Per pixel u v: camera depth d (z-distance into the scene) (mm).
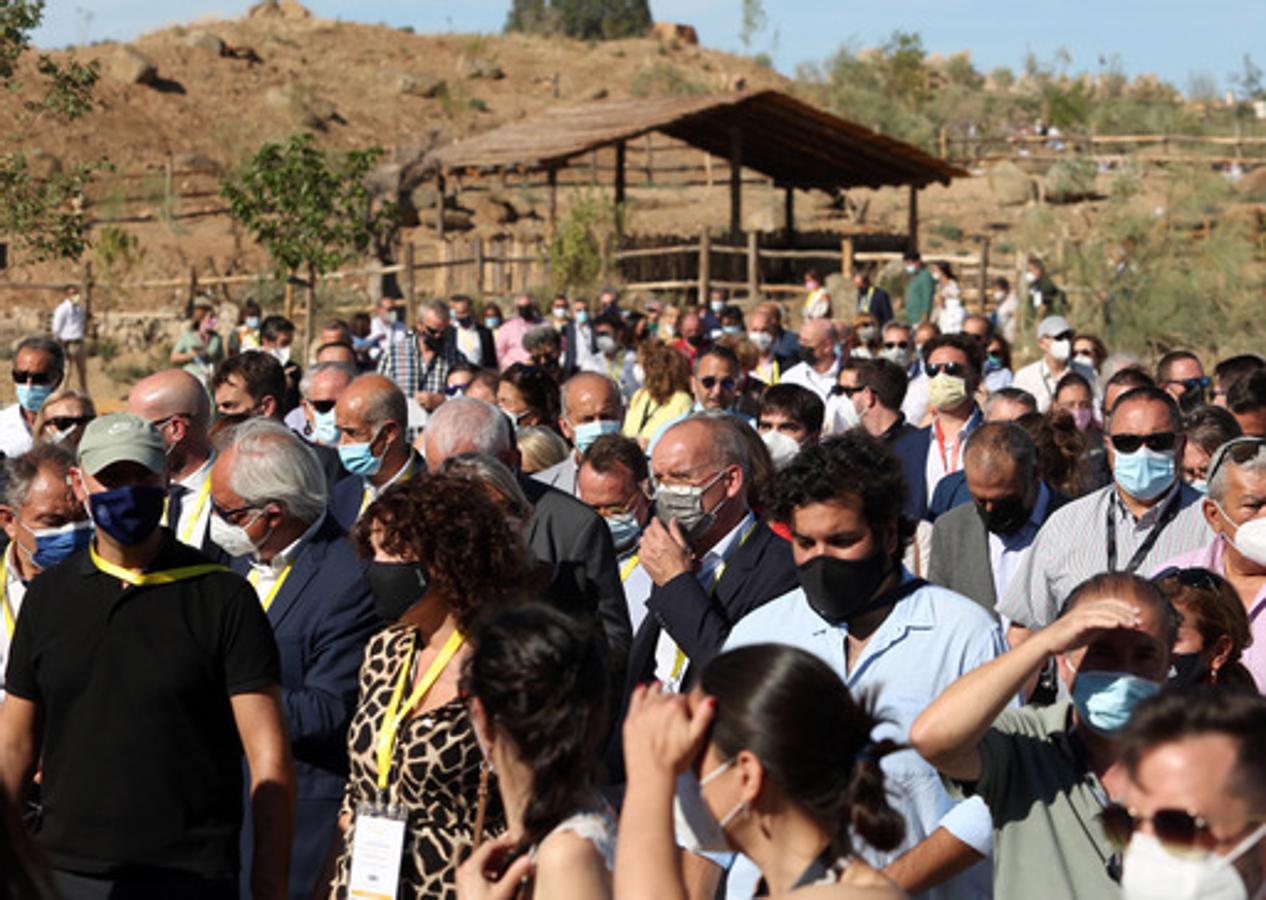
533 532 6047
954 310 27641
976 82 80250
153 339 35062
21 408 9500
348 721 5520
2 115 49531
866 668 4648
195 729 4742
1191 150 52656
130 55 59906
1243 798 2807
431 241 44062
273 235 29281
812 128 34188
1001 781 4070
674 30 86125
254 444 5684
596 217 35625
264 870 4727
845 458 4629
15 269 39219
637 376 16312
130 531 4684
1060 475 8477
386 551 4824
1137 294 29031
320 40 71875
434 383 15383
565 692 3631
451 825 4570
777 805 3137
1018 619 6730
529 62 76062
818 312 21734
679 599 5539
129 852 4656
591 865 3562
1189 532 6516
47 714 4805
